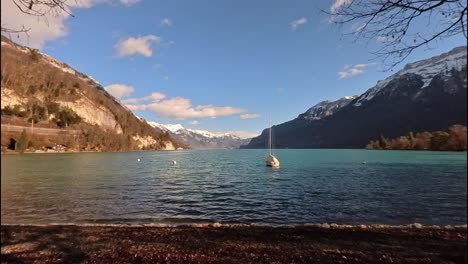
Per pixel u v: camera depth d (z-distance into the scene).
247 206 21.41
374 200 23.81
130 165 70.00
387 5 3.83
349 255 9.77
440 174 45.84
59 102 188.75
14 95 153.75
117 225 14.96
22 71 171.75
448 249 10.59
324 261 9.14
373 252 10.15
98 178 40.53
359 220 17.67
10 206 21.22
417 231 13.23
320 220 17.59
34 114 156.00
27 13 3.34
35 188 30.38
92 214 18.94
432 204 22.36
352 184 33.78
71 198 24.58
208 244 10.91
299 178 40.28
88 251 9.97
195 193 27.38
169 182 36.25
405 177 41.50
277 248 10.47
